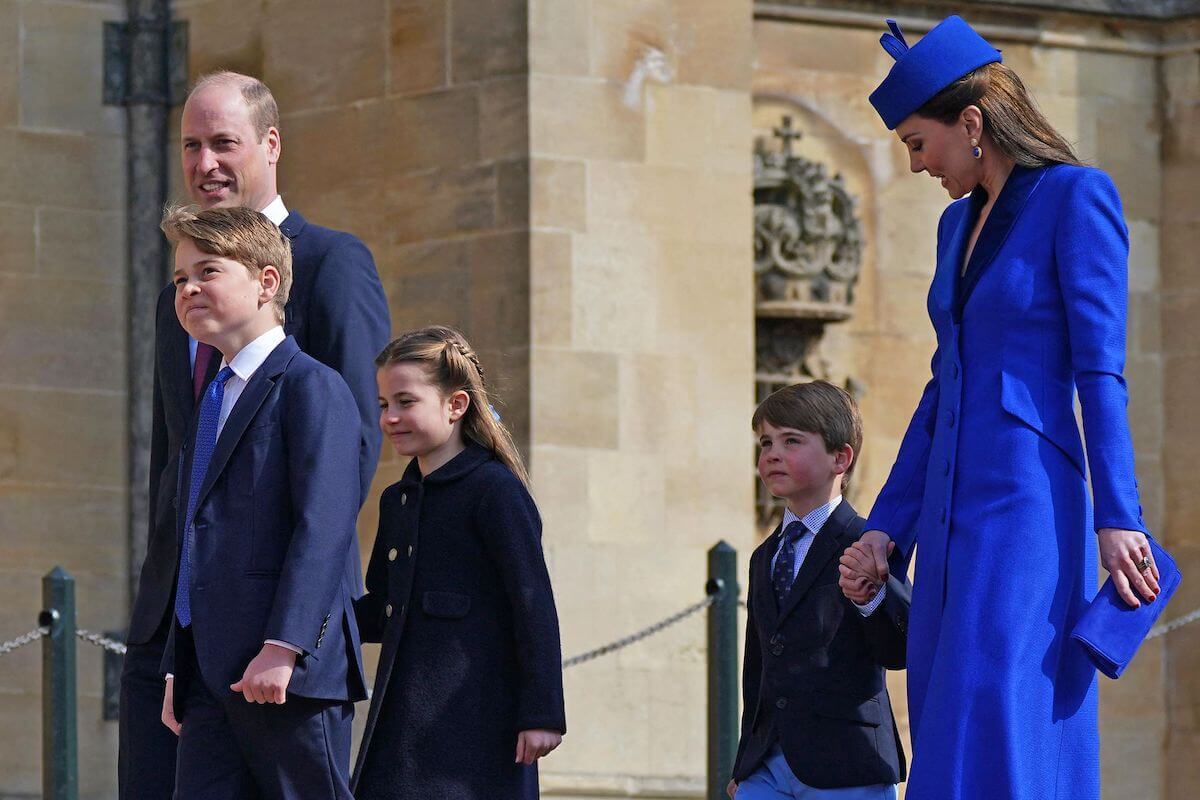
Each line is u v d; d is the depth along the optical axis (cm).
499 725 1689
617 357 2983
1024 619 1436
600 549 2950
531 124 2952
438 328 1756
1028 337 1475
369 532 3083
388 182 3088
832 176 3372
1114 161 3616
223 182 1894
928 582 1480
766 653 1789
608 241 2994
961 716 1426
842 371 3384
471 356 1747
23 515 3316
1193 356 3606
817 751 1747
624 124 3017
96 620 3344
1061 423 1469
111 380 3391
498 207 2973
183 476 1684
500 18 2991
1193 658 3559
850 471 1823
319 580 1582
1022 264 1477
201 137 1895
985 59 1513
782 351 3303
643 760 2950
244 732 1606
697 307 3052
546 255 2947
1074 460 1469
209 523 1625
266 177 1917
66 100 3394
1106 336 1447
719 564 2591
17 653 3294
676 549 3005
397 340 1738
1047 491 1455
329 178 3155
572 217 2969
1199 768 3538
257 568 1614
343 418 1639
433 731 1675
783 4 3372
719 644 2575
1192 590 3572
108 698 3325
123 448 3391
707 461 3042
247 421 1634
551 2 2981
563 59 2983
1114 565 1417
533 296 2934
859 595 1596
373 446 1833
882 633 1673
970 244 1525
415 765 1670
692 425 3038
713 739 2564
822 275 3272
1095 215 1465
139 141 3409
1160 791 3556
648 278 3020
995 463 1464
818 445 1794
